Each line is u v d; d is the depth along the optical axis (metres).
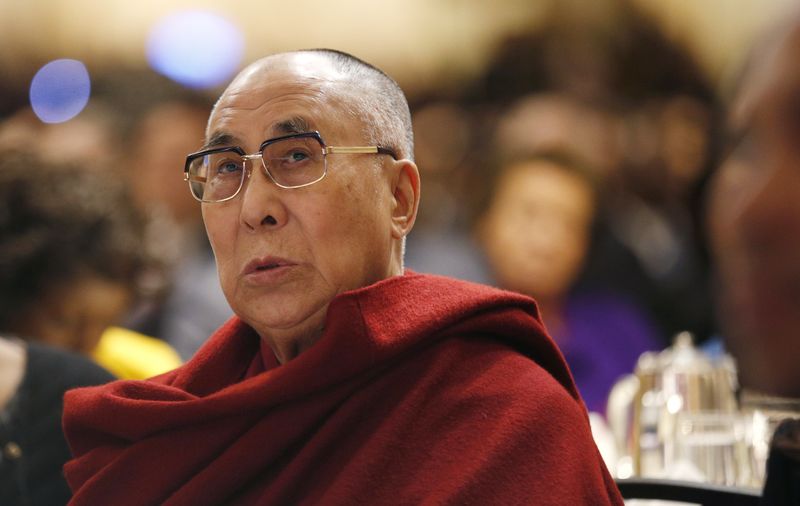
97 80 8.30
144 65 10.31
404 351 2.02
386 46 10.48
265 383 1.98
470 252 6.32
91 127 6.63
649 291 5.79
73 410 2.17
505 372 2.03
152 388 2.15
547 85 9.40
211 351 2.34
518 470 1.87
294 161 2.09
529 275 5.60
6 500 2.80
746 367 0.49
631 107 8.38
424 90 10.24
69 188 3.72
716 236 0.50
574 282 5.79
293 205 2.06
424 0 10.34
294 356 2.20
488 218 5.81
